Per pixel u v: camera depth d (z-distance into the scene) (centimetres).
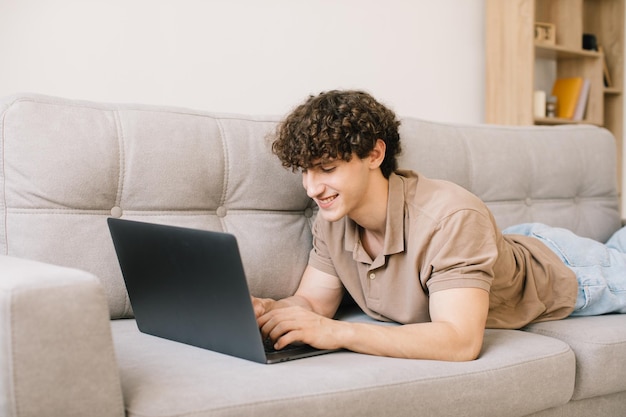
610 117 382
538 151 208
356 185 126
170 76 230
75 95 211
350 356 113
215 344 112
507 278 144
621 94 378
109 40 216
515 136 207
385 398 101
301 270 161
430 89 308
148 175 144
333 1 271
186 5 232
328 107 124
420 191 133
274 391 94
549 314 151
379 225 135
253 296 154
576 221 211
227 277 102
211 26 239
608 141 223
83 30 211
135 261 120
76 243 135
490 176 197
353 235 139
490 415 114
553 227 194
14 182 131
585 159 215
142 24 223
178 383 94
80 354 85
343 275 145
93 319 86
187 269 109
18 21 198
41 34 203
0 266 95
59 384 84
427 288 130
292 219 165
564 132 218
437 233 124
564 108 356
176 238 106
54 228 133
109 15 216
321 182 125
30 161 131
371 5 283
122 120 144
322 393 96
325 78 271
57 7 205
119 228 118
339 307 165
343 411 97
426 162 184
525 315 147
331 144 121
